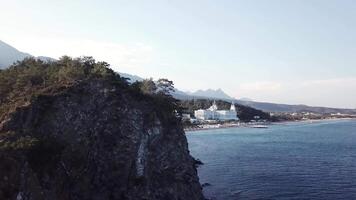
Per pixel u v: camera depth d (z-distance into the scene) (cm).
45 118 8506
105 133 9169
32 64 11494
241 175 13775
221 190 11675
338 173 14100
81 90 9231
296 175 13750
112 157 9094
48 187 7269
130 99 9862
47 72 10388
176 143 10731
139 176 9388
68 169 7975
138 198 9188
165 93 11994
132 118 9562
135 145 9406
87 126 8950
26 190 6600
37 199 6738
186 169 10788
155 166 10006
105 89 9525
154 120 10112
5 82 10056
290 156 18488
